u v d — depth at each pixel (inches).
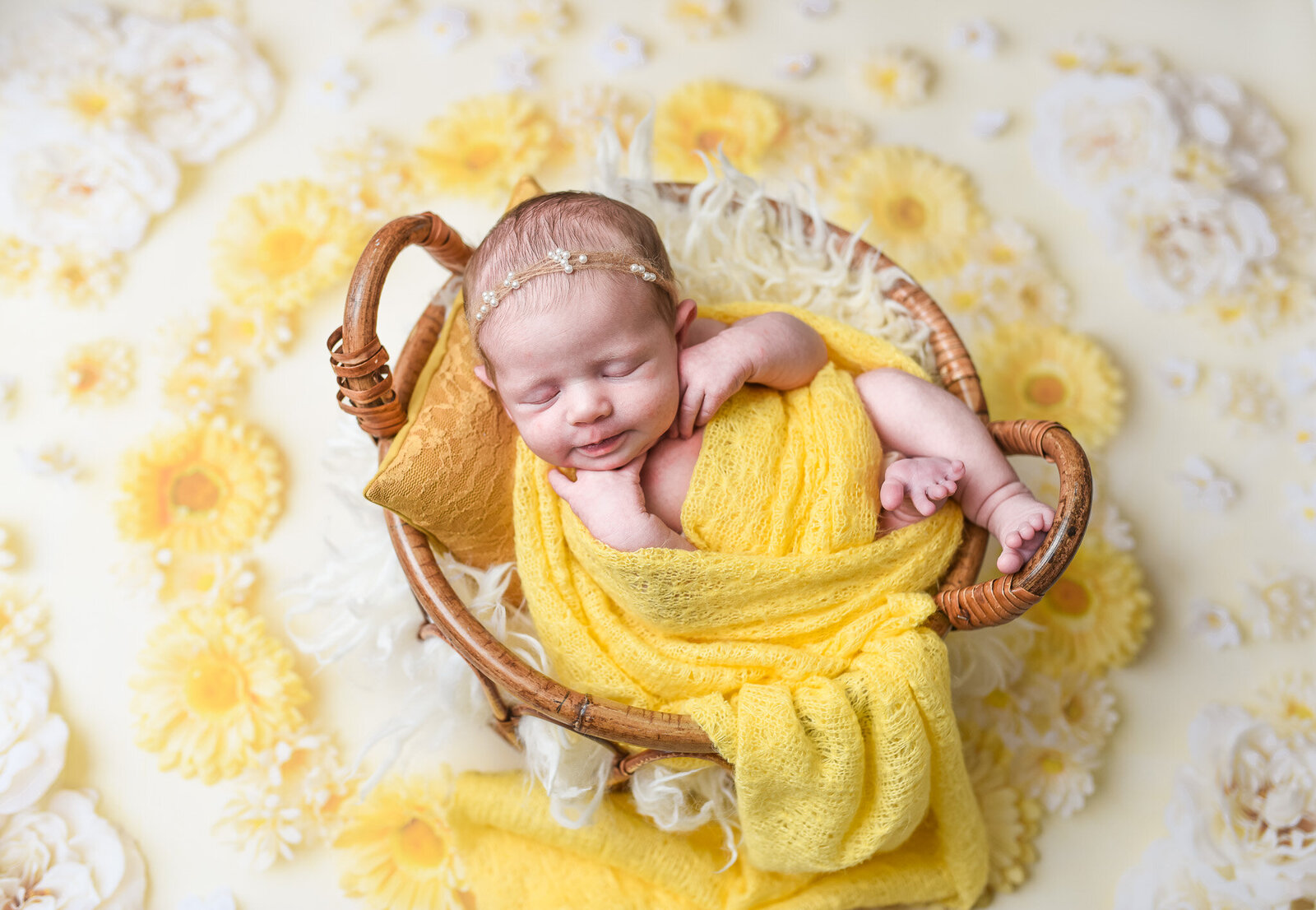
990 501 54.1
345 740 66.9
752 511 52.1
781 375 55.2
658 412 51.1
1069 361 76.5
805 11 91.3
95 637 70.0
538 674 49.8
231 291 79.5
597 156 64.7
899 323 62.2
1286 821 61.9
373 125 86.4
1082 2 91.5
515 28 90.3
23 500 73.9
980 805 63.7
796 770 48.5
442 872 61.8
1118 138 84.8
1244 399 76.5
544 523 54.6
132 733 67.3
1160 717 67.6
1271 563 71.9
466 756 65.2
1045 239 82.8
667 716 49.0
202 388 76.0
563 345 48.5
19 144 83.3
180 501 72.7
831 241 63.9
